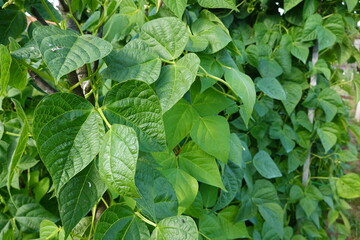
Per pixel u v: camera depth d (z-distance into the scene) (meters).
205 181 0.67
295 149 1.26
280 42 1.11
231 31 1.12
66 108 0.35
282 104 1.20
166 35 0.50
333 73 1.30
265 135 1.17
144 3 0.72
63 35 0.35
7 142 0.81
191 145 0.70
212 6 0.55
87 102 0.37
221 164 0.72
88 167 0.39
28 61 0.44
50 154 0.33
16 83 0.42
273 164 0.99
